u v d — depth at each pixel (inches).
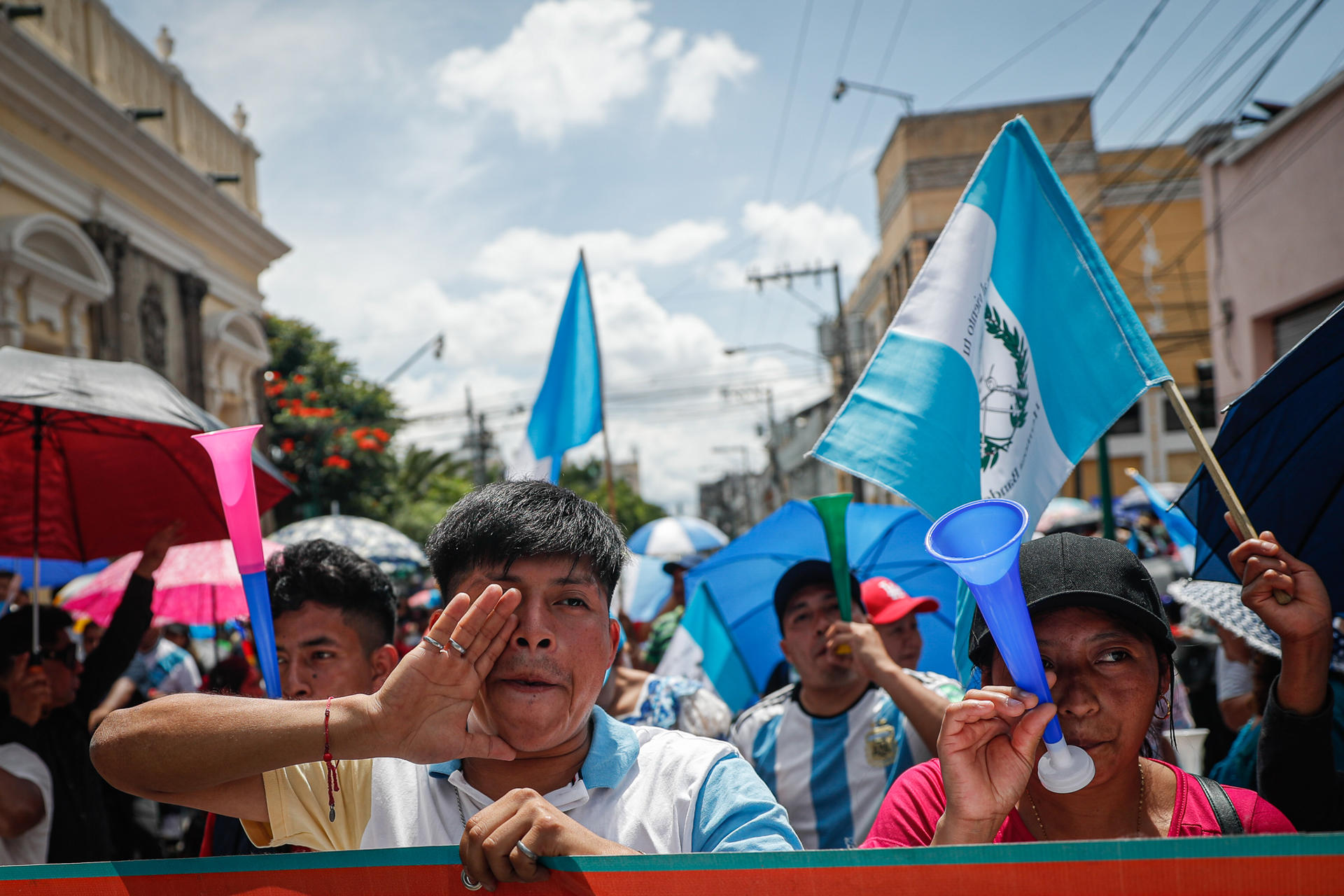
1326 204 425.1
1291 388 73.5
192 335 528.7
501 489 65.6
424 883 55.3
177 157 491.8
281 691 87.2
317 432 908.6
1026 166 93.7
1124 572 60.5
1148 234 901.8
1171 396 81.4
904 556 160.6
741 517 2706.7
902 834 66.0
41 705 120.4
